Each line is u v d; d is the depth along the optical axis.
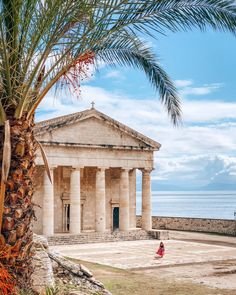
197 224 70.81
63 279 15.88
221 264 39.06
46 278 13.13
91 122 58.91
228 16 11.11
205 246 52.06
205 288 27.14
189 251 47.41
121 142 61.28
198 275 33.12
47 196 55.41
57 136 56.03
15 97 9.30
